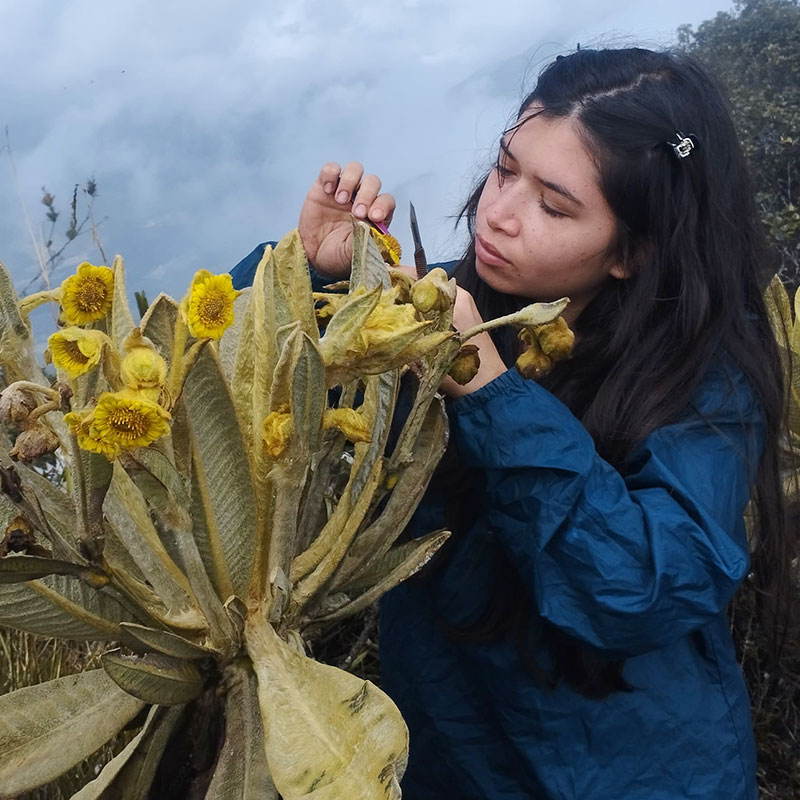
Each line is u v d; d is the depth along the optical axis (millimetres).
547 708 920
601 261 886
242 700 555
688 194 894
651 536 788
